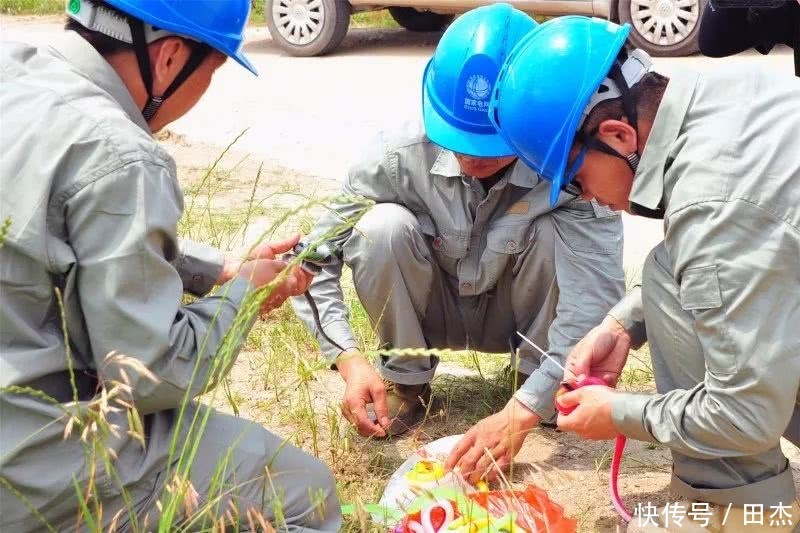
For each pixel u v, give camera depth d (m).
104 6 2.33
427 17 12.57
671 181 2.39
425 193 3.26
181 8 2.36
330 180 6.50
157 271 2.20
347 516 2.89
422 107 3.13
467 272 3.35
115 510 2.33
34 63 2.26
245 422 2.58
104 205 2.15
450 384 3.82
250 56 11.14
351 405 3.21
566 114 2.45
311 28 10.95
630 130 2.41
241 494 2.49
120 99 2.35
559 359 3.13
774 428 2.38
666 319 2.64
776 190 2.26
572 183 2.58
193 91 2.50
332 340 3.29
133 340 2.19
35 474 2.20
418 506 2.75
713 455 2.48
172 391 2.27
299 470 2.59
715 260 2.30
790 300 2.30
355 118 8.13
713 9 3.84
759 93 2.38
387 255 3.23
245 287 2.44
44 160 2.13
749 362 2.31
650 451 3.36
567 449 3.38
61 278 2.19
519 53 2.57
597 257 3.19
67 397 2.29
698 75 2.44
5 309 2.12
